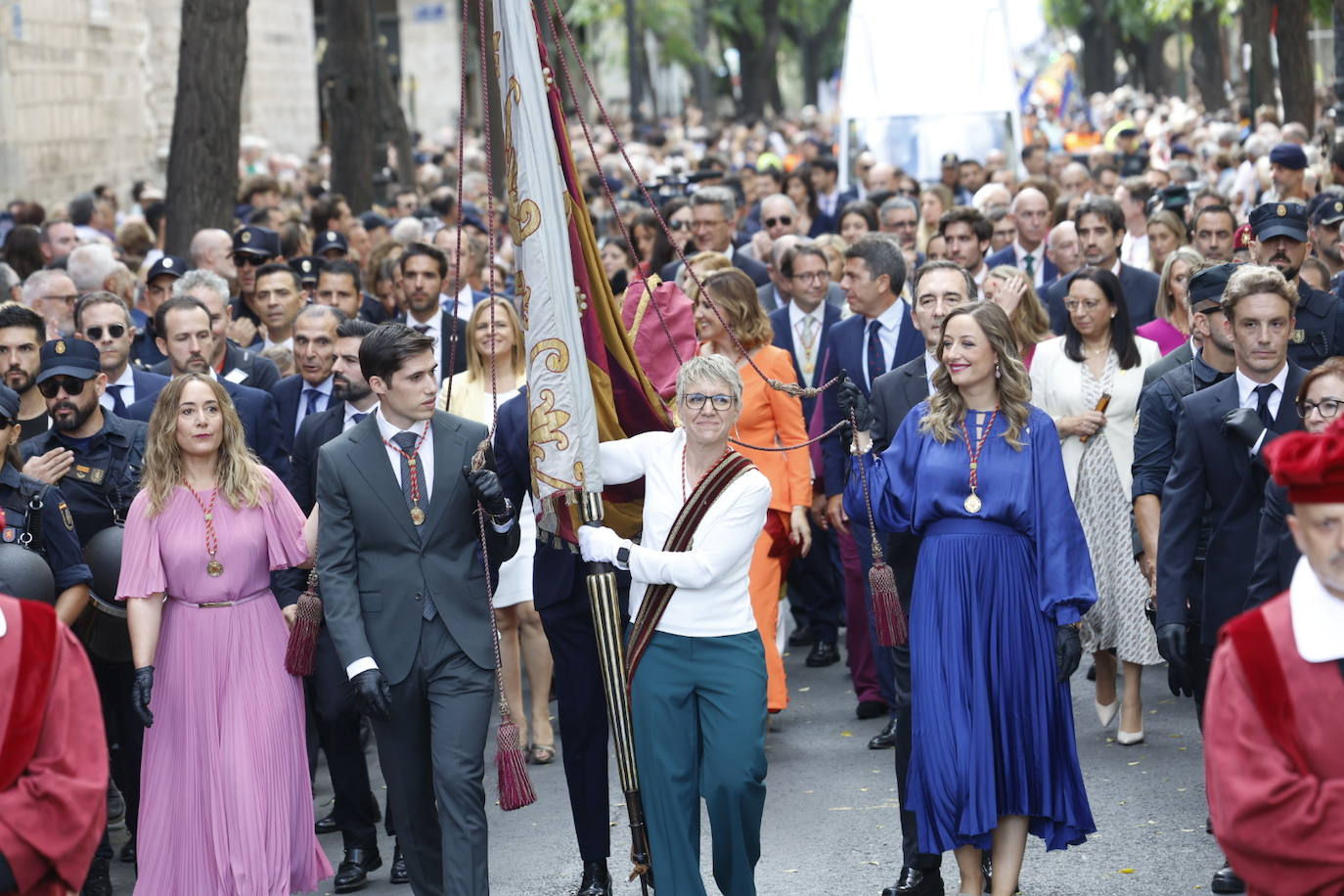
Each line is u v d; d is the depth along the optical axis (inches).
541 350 489.1
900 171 1390.3
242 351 748.0
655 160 2837.1
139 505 521.3
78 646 338.6
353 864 576.7
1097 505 679.7
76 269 859.4
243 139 2623.0
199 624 519.5
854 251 710.5
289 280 833.5
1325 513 293.7
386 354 496.7
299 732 527.5
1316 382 429.1
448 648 497.7
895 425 612.7
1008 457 500.7
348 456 502.0
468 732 493.7
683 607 475.2
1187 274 749.9
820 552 826.8
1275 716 298.0
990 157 1568.7
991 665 495.5
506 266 1166.3
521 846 604.4
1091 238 863.7
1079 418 679.1
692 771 480.4
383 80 2082.9
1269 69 2149.4
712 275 677.9
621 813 636.1
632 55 3668.8
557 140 505.0
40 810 320.2
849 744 700.7
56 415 575.2
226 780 510.0
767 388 671.1
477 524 508.7
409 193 1744.6
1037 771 494.6
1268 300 502.0
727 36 5689.0
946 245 874.8
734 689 474.3
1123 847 565.9
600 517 490.0
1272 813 295.7
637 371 526.9
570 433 487.2
